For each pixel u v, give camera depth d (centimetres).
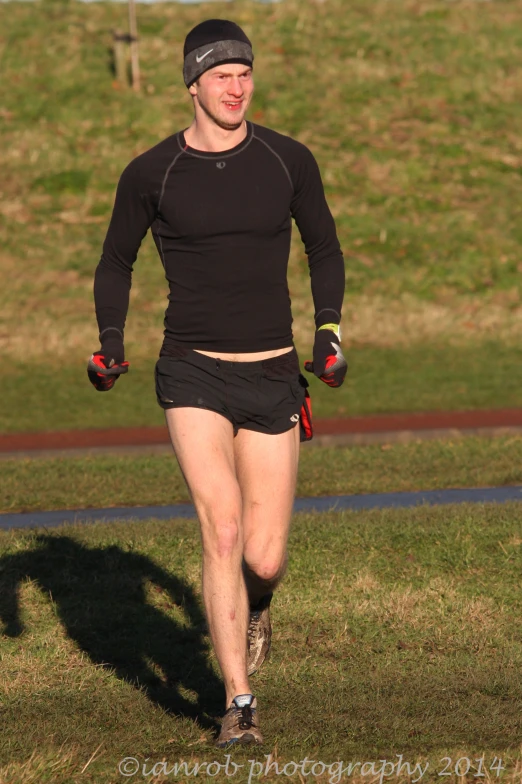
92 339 8000
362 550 2592
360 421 5738
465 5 13900
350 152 10919
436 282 9231
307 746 1475
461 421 5672
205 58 1466
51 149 10781
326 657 1942
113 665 1919
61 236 9669
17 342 7862
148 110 11388
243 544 1488
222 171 1482
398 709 1645
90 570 2466
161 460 4609
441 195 10456
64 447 5106
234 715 1428
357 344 8088
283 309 1530
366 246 9688
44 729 1562
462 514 2920
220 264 1485
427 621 2125
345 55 12638
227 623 1429
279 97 11712
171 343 1525
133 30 11756
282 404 1515
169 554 2559
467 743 1496
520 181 10781
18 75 11931
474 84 12238
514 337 8325
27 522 3362
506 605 2228
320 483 3953
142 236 1566
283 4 13725
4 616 2166
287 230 1523
